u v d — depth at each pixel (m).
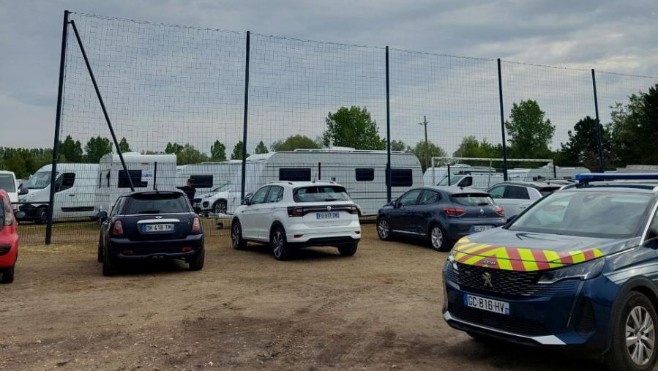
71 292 8.31
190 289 8.51
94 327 6.32
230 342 5.74
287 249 11.28
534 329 4.55
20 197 21.03
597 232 5.29
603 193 5.87
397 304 7.45
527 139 38.91
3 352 5.41
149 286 8.77
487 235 5.65
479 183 26.33
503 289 4.74
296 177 19.94
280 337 5.92
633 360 4.57
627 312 4.57
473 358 5.25
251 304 7.46
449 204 12.95
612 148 59.56
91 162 21.47
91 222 21.48
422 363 5.11
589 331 4.41
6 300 7.76
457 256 5.25
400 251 13.09
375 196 20.94
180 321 6.57
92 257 12.30
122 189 20.58
